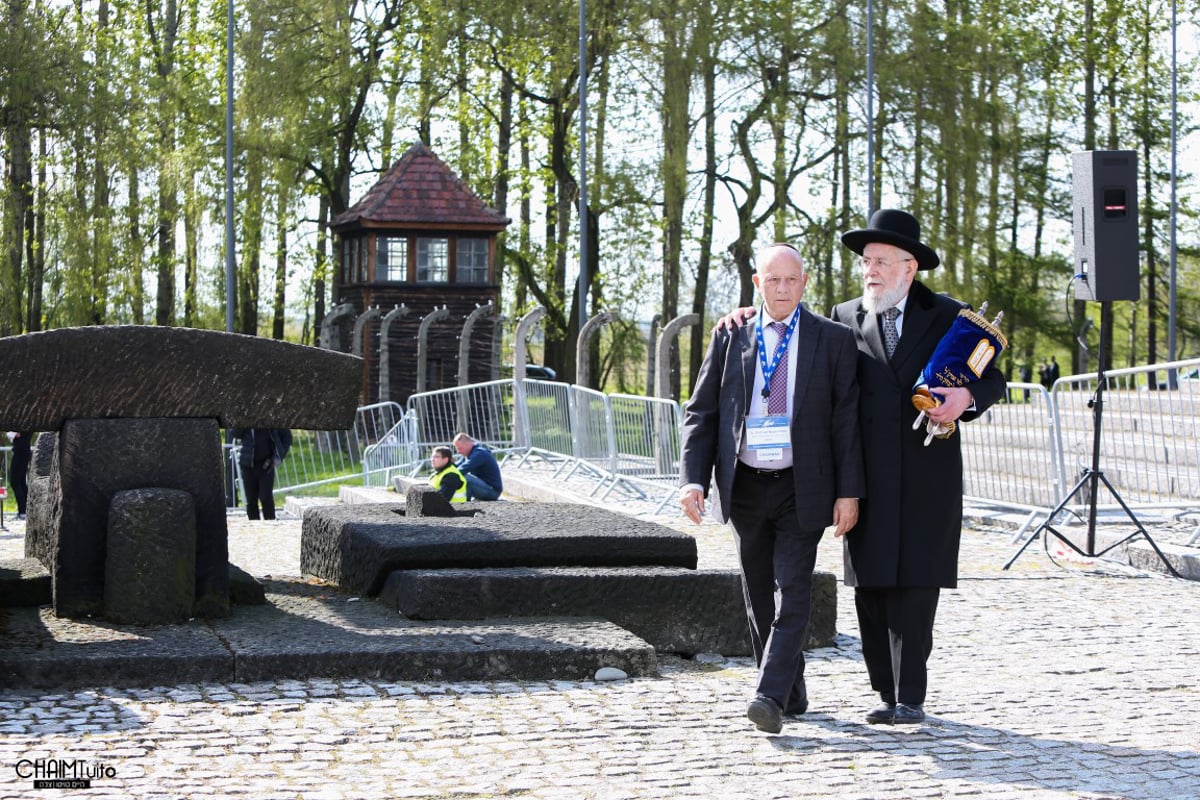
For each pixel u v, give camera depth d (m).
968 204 38.72
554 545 8.33
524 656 6.96
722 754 5.66
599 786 5.19
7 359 7.42
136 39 43.59
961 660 7.83
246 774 5.25
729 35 37.88
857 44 38.62
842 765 5.53
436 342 35.75
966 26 39.59
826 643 8.20
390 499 17.11
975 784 5.29
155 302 42.41
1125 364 52.22
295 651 6.79
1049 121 45.44
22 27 35.38
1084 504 14.85
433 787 5.14
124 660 6.59
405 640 7.07
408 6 41.91
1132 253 11.88
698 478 6.14
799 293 6.10
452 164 46.47
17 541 14.57
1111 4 46.16
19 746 5.55
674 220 39.19
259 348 7.79
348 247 36.84
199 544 7.67
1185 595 10.23
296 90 37.31
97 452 7.56
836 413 6.05
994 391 6.07
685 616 7.97
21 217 37.06
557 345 47.75
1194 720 6.39
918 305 6.23
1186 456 13.49
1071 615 9.31
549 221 47.00
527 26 39.19
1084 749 5.84
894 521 6.08
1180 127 46.62
